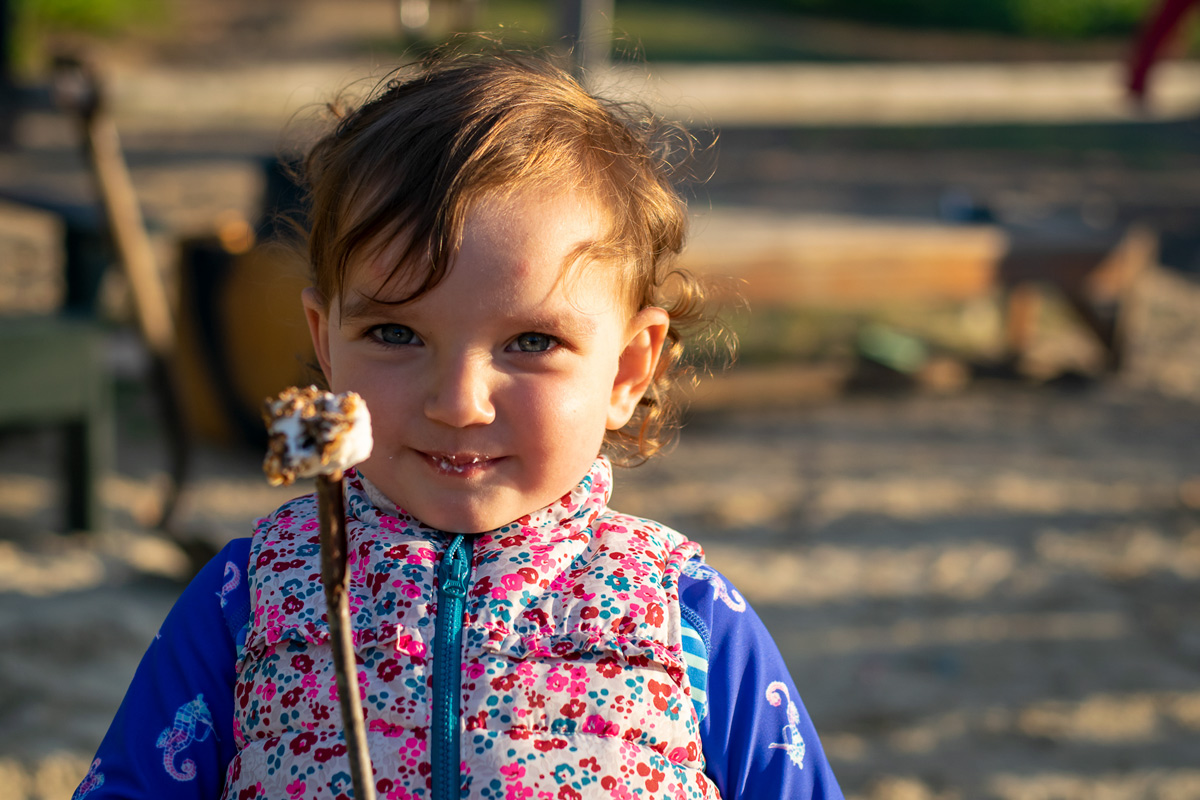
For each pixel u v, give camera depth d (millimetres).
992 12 23531
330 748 1050
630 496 5039
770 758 1188
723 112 14938
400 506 1167
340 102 1528
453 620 1103
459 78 1182
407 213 1046
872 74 17609
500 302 1054
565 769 1046
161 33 18938
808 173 11977
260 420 5277
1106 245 6793
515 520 1164
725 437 5891
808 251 6047
